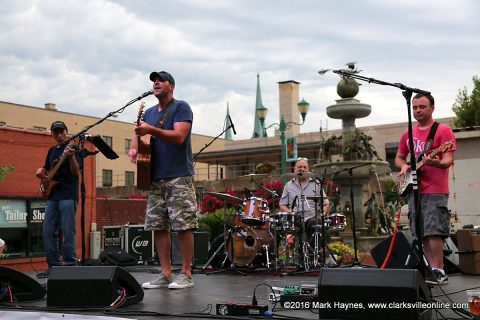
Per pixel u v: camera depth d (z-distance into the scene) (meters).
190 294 5.05
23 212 9.84
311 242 7.99
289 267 7.89
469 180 11.80
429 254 5.45
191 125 5.49
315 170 13.33
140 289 4.54
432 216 5.24
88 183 10.88
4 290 4.69
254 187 20.14
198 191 12.83
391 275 3.32
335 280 3.42
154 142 5.55
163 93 5.56
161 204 5.58
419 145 5.39
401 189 5.43
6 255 9.48
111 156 6.45
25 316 4.03
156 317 3.81
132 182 54.31
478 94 28.38
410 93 4.79
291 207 8.16
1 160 9.58
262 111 18.41
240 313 3.85
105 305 4.11
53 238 6.82
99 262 9.11
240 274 7.26
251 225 7.91
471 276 6.23
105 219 23.02
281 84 44.88
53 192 6.78
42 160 10.23
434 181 5.25
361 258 8.96
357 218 13.18
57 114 49.44
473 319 3.57
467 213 11.75
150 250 10.70
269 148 40.47
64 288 4.18
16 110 46.78
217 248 8.27
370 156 14.23
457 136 11.86
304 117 18.25
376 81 4.86
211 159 44.34
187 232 5.51
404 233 5.30
